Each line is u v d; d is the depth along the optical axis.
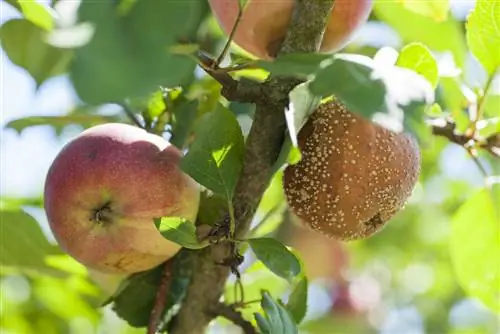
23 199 1.10
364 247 1.69
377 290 1.68
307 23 0.88
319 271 1.29
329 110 0.91
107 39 0.74
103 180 0.90
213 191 0.88
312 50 0.88
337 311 1.57
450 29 1.07
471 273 1.02
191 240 0.88
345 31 0.92
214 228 0.89
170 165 0.91
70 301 1.15
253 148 0.89
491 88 0.99
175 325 0.93
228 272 0.92
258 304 1.09
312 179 0.91
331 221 0.92
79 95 0.74
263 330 0.87
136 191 0.90
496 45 0.96
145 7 0.75
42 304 1.17
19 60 0.93
